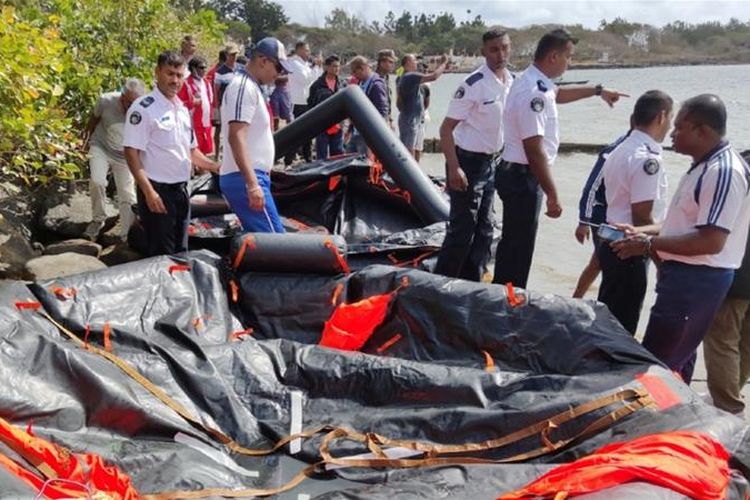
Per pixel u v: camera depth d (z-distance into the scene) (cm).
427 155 1574
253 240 462
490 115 539
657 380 345
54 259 591
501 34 530
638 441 284
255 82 525
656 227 421
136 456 317
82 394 337
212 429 350
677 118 377
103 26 875
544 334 395
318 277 464
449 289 425
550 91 488
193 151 606
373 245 627
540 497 253
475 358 406
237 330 442
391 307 432
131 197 685
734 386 429
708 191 363
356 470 329
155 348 380
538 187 505
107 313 407
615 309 455
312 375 384
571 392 348
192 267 458
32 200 697
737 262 388
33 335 346
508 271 524
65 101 753
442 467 318
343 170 764
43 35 565
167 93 537
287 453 346
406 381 372
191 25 1194
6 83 506
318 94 1178
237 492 305
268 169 544
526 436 335
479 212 573
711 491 254
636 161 430
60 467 284
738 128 2128
